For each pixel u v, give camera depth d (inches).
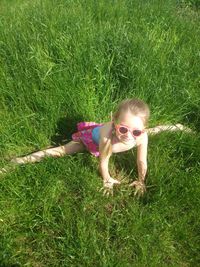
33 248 38.7
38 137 48.8
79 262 37.0
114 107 51.7
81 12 67.6
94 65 53.7
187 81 54.5
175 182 42.6
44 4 71.8
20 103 50.8
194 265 37.9
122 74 53.4
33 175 43.1
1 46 57.7
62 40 57.2
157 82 52.9
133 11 70.7
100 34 58.4
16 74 52.9
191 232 39.4
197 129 51.6
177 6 80.7
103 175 43.9
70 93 51.4
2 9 75.9
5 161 46.0
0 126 48.4
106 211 41.8
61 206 41.1
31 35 59.7
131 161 46.6
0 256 36.3
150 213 40.3
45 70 53.4
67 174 43.4
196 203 41.3
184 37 65.1
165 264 37.4
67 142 49.7
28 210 40.8
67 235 38.5
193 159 46.3
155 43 59.2
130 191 43.3
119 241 38.7
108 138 42.0
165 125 51.3
